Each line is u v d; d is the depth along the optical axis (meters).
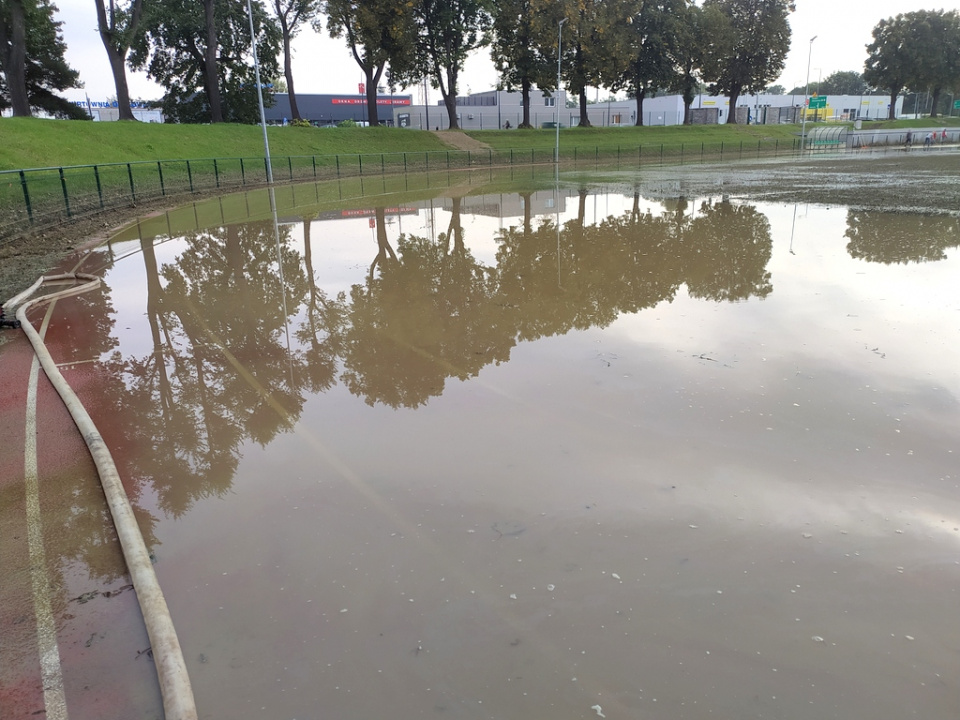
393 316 7.52
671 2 55.94
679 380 5.29
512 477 3.89
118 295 8.94
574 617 2.75
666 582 2.96
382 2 41.06
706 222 14.35
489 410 4.84
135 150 29.84
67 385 5.31
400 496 3.72
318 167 35.88
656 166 39.53
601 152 50.00
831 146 63.84
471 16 45.31
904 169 30.75
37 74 44.47
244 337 6.87
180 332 7.10
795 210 16.06
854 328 6.45
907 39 75.75
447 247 12.05
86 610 2.76
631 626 2.70
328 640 2.65
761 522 3.38
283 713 2.31
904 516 3.39
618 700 2.34
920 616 2.71
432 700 2.36
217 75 43.44
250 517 3.54
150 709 2.26
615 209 17.30
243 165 30.53
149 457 4.25
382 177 34.41
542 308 7.64
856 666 2.47
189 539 3.35
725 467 3.93
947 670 2.44
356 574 3.06
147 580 2.88
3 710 2.26
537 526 3.40
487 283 9.01
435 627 2.71
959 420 4.42
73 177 19.77
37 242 13.57
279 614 2.80
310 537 3.35
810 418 4.53
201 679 2.46
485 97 71.06
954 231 12.13
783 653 2.54
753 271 9.17
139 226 16.25
